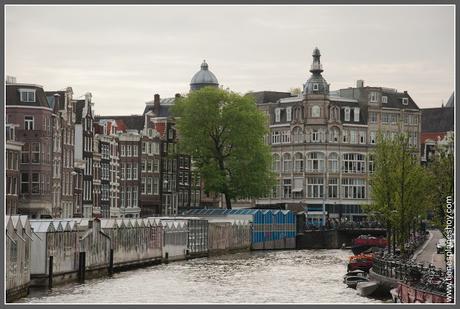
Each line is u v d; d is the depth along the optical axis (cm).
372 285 7525
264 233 15588
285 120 19138
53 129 12838
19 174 12075
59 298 7306
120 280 8912
